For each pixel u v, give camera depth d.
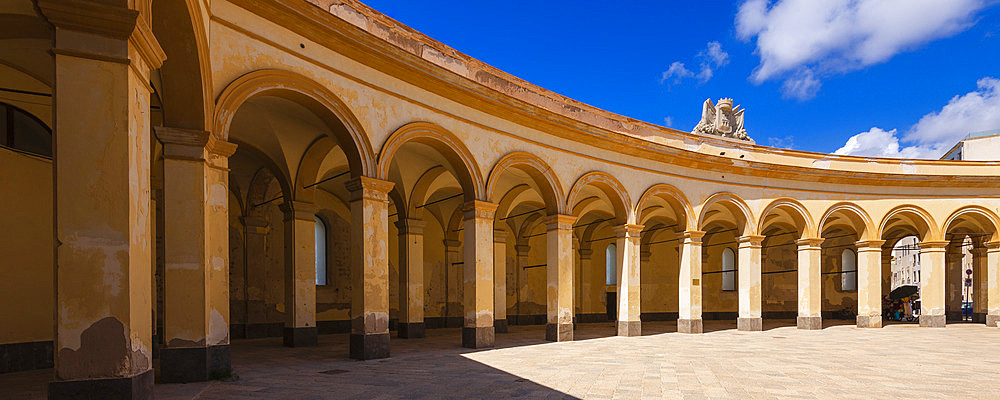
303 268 16.30
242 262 20.14
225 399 8.09
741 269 24.22
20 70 10.71
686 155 22.00
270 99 13.30
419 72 14.30
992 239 27.05
